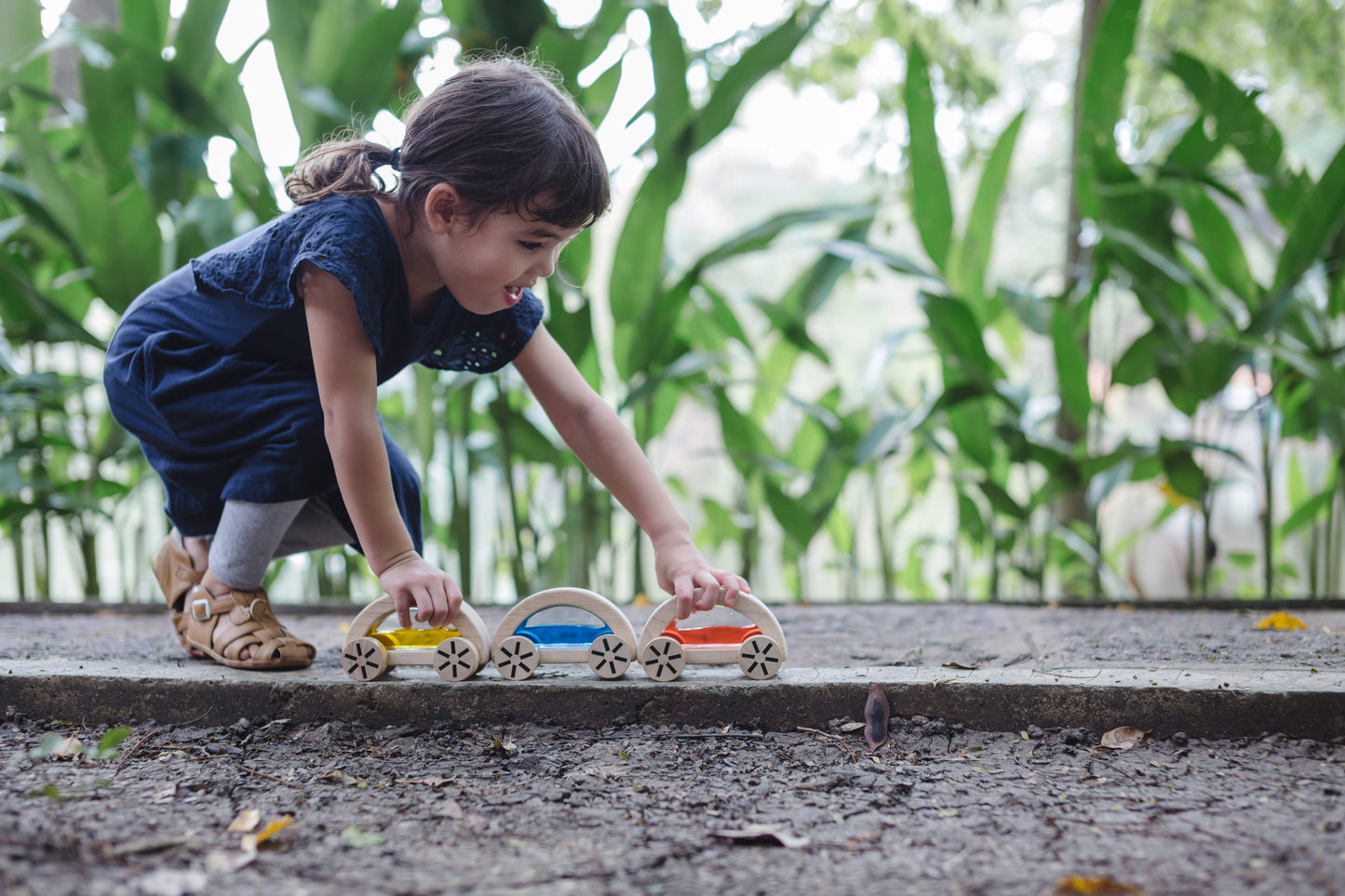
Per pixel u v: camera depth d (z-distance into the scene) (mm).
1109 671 952
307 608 1757
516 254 876
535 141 842
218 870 585
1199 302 2139
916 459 2426
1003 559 2377
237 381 960
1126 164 1926
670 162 1850
